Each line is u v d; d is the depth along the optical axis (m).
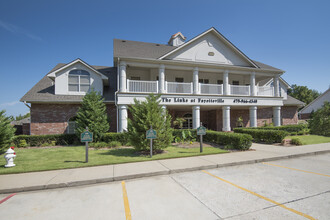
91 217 3.22
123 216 3.23
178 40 20.36
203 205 3.58
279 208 3.42
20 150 10.01
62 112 13.61
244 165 6.70
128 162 6.89
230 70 16.17
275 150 9.04
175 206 3.57
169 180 5.14
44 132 13.23
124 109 13.03
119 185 4.83
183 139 11.98
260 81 20.94
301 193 4.10
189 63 14.52
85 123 11.59
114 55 13.30
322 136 15.18
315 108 31.75
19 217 3.28
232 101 15.52
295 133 16.09
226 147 9.55
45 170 5.93
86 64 14.19
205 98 14.81
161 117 8.55
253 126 16.20
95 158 7.60
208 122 20.73
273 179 5.07
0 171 5.75
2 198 4.14
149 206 3.59
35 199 4.05
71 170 5.95
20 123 25.92
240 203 3.65
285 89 21.08
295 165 6.63
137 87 15.39
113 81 16.75
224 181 4.97
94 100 11.96
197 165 6.36
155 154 8.30
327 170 5.95
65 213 3.39
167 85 15.55
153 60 13.68
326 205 3.51
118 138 11.65
